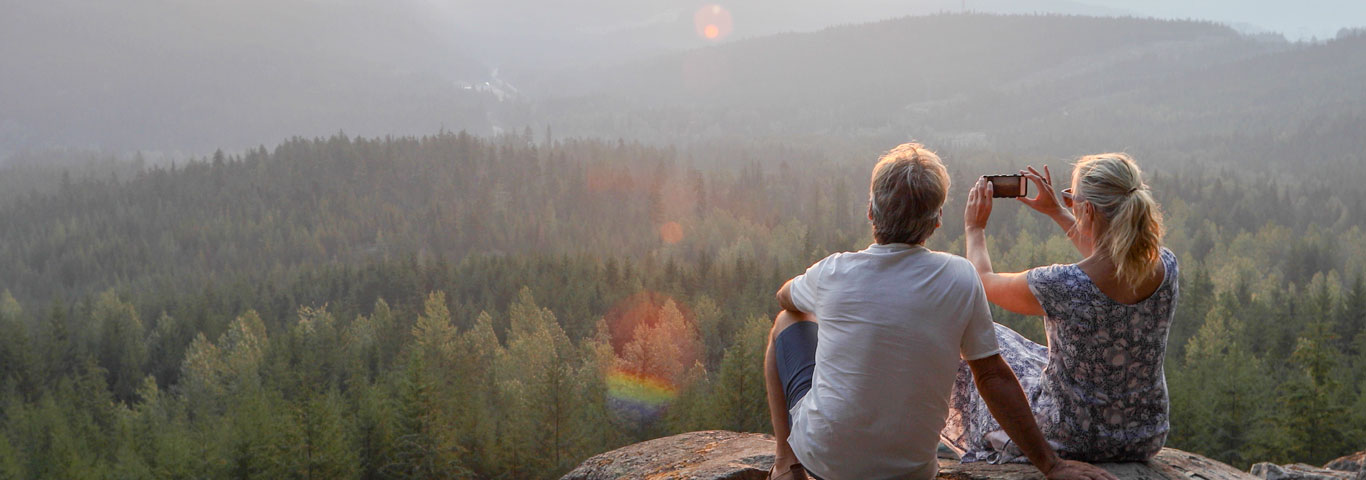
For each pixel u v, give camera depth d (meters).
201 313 92.88
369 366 68.44
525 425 43.78
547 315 78.19
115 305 101.56
